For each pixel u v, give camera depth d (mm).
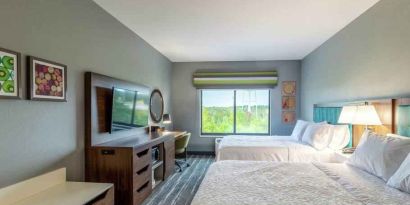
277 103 6461
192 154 6605
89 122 2906
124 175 2924
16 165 2014
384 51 2887
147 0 2969
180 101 6691
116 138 3543
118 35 3664
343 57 3943
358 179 2117
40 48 2246
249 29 4012
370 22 3174
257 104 6617
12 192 1929
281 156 3859
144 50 4695
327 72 4613
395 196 1703
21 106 2057
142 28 3986
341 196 1711
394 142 2148
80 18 2801
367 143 2486
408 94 2498
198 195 1763
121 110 3496
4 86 1874
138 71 4418
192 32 4176
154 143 3697
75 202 1947
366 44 3271
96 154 2939
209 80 6543
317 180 2086
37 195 2094
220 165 2646
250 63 6527
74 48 2707
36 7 2201
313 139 3980
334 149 3805
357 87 3514
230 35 4336
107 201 2322
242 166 2596
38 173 2232
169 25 3836
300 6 3127
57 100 2428
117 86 3543
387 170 2055
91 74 2908
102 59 3248
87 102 2900
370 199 1650
